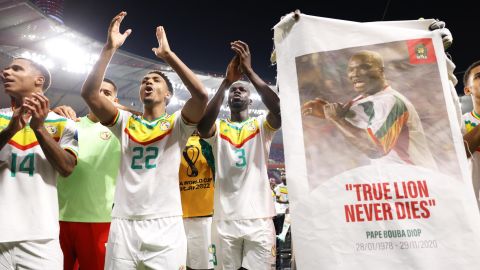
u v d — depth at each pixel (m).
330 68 2.17
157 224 2.40
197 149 3.55
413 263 1.89
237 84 3.43
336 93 2.14
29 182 2.43
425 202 1.96
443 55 2.11
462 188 1.96
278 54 2.25
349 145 2.07
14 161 2.42
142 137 2.61
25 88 2.60
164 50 2.49
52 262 2.40
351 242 1.95
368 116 2.09
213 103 3.00
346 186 2.02
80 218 3.15
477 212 1.93
